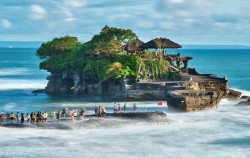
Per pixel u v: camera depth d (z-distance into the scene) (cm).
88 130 6625
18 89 12688
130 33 11556
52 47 12125
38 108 8962
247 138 6369
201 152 5650
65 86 11150
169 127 7000
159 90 9800
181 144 6019
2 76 17100
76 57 11300
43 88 12962
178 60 11506
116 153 5538
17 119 7119
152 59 10800
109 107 8981
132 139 6225
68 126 6625
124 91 9969
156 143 6047
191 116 7875
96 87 10525
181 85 9769
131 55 10481
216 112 8319
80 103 9588
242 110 8519
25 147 5681
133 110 8550
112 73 10156
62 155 5391
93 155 5428
